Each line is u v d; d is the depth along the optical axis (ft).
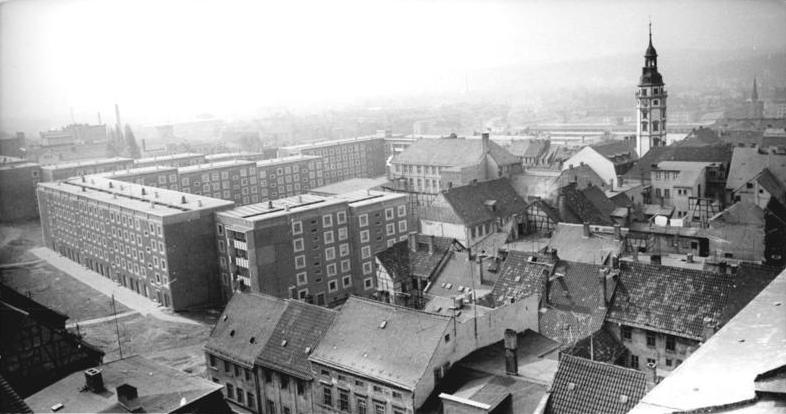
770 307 87.04
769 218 227.61
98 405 123.34
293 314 171.12
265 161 467.93
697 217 285.64
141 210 280.92
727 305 159.43
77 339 170.09
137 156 584.81
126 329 250.16
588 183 305.73
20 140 521.24
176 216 267.80
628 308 170.91
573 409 109.50
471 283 209.56
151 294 286.05
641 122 358.84
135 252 293.23
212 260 279.69
